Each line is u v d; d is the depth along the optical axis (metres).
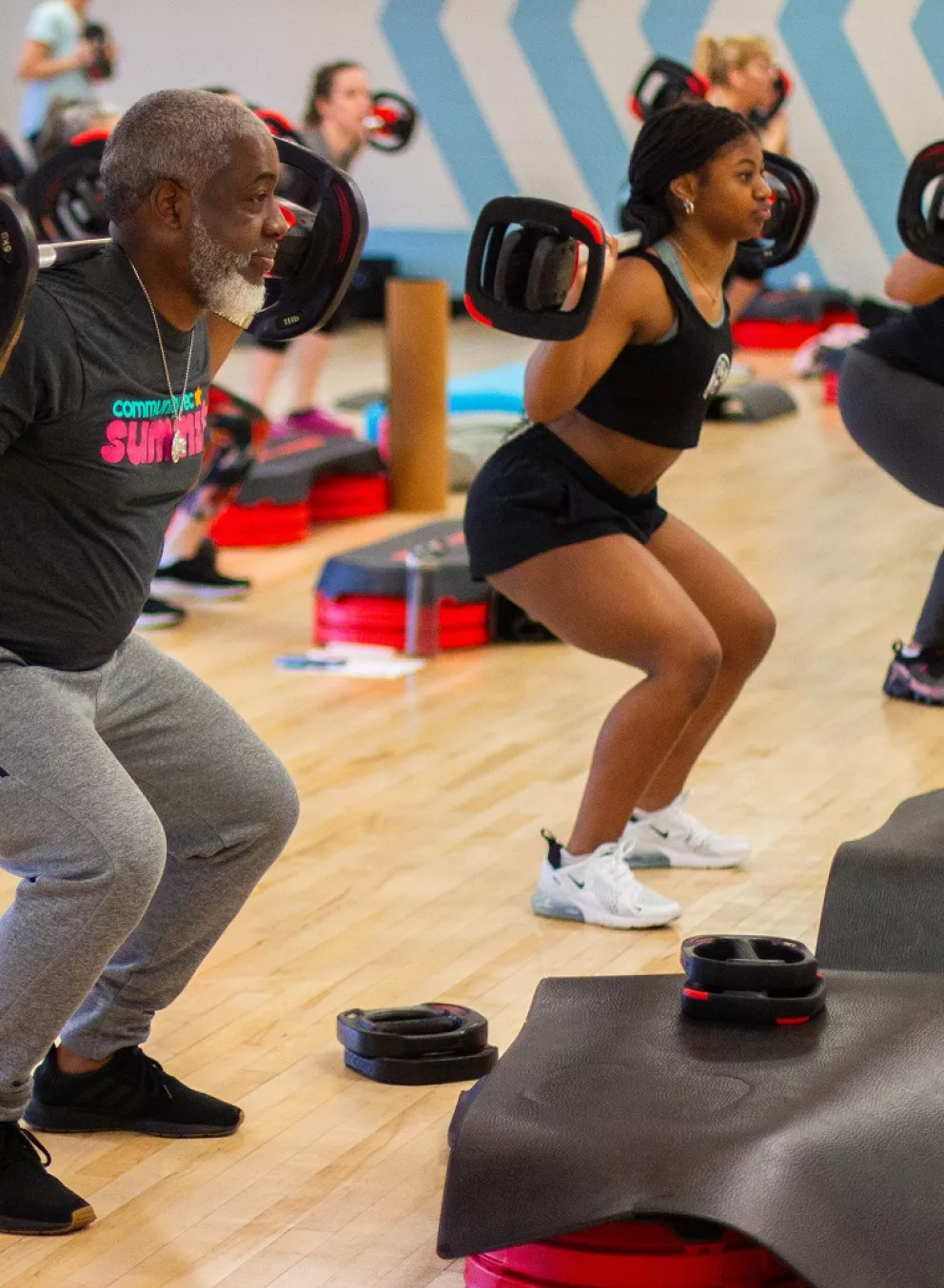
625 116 13.02
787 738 4.86
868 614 6.14
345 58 13.46
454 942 3.54
